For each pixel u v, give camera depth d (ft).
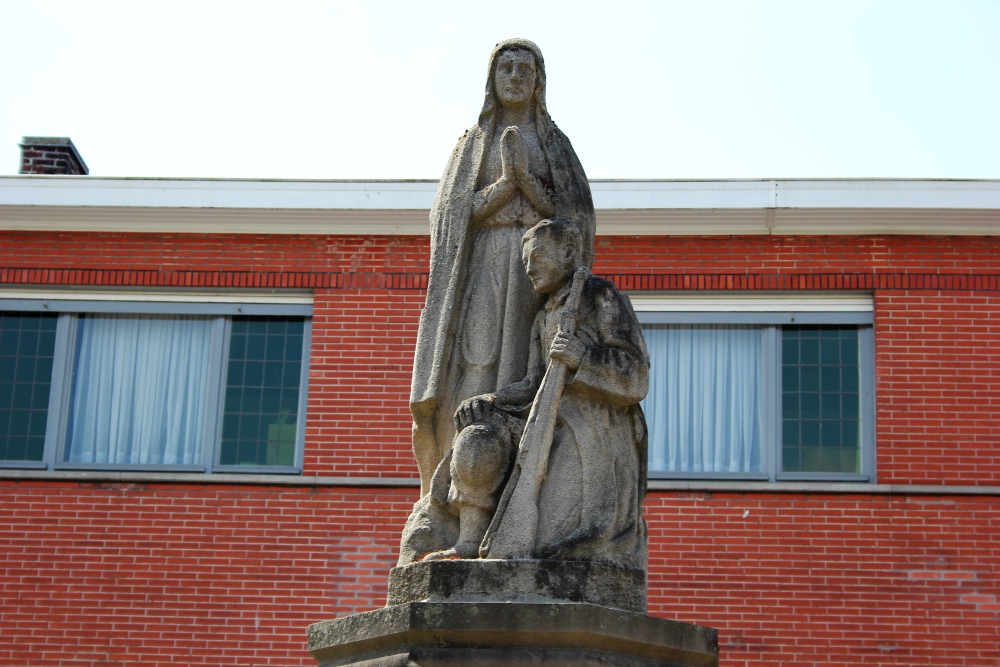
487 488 24.30
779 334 57.31
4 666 54.39
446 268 26.61
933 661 53.01
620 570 23.43
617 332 24.99
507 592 22.95
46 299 59.00
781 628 53.52
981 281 56.85
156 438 57.67
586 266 26.81
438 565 23.25
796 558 54.19
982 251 57.16
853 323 57.06
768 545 54.39
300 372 57.88
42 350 58.70
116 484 56.29
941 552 54.08
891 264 57.16
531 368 25.62
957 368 56.03
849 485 54.70
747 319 57.36
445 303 26.32
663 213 57.31
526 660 22.25
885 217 57.06
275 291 58.54
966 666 52.90
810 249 57.52
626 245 58.03
